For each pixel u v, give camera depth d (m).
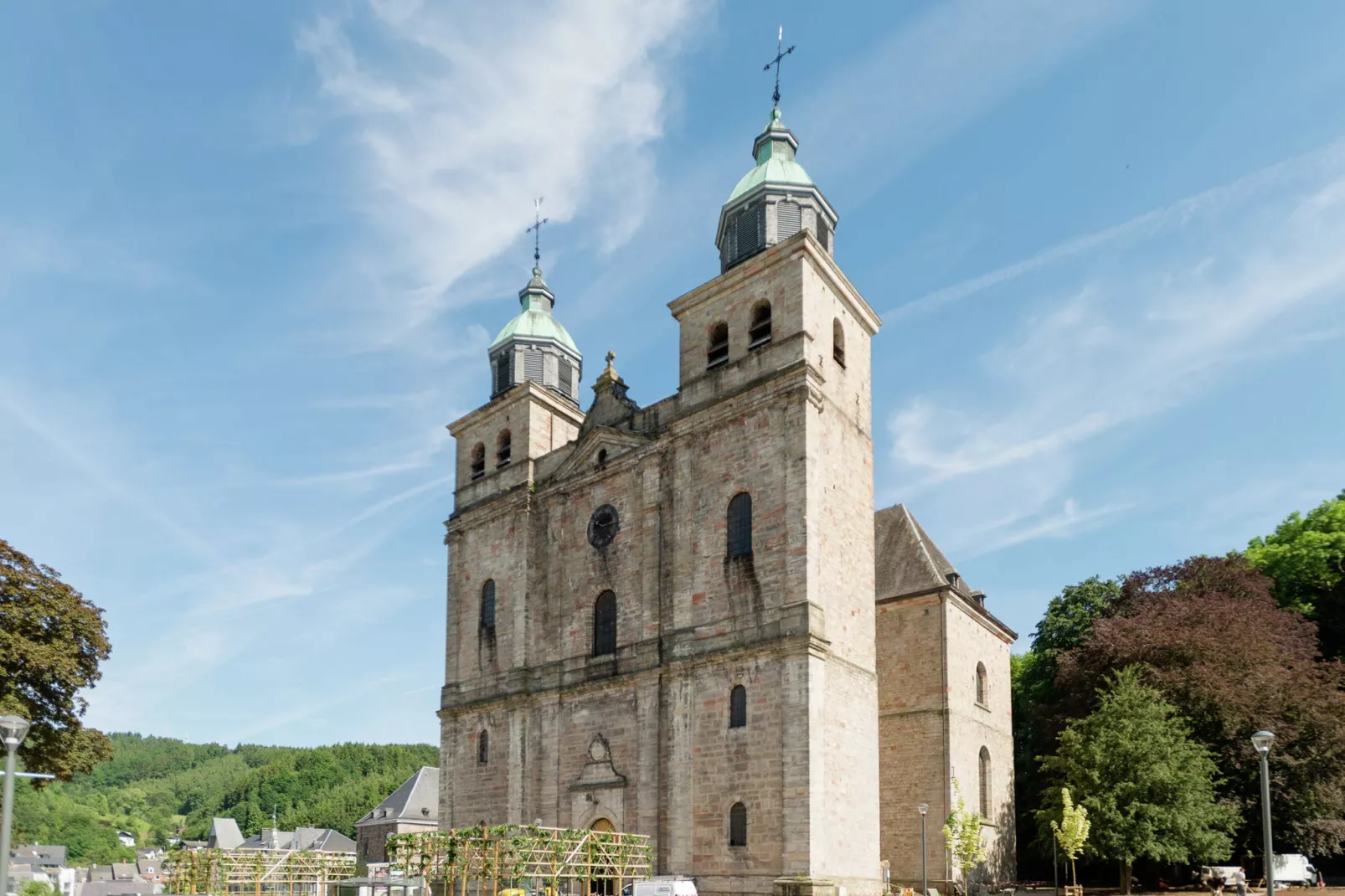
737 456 45.78
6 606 41.12
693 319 50.19
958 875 50.25
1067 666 60.72
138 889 113.25
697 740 43.47
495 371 62.31
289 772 199.75
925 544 59.44
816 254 46.03
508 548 56.25
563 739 49.62
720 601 44.56
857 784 42.50
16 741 21.53
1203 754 50.94
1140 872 59.31
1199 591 65.12
